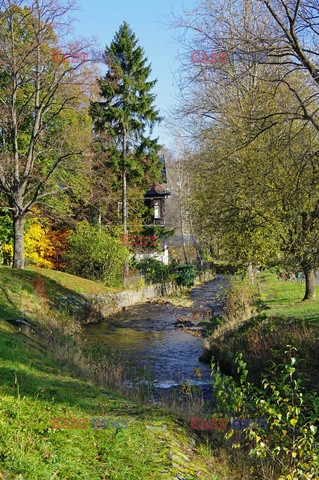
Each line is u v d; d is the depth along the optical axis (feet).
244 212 54.13
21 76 72.18
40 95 78.95
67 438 17.84
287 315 54.03
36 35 67.92
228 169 57.26
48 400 22.52
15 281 61.31
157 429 21.88
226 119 60.59
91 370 35.91
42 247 93.04
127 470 16.66
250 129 46.50
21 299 56.03
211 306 92.48
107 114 102.47
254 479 20.34
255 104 47.37
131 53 106.63
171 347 58.03
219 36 40.45
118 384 33.81
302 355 36.99
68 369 33.14
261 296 77.61
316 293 74.08
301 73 42.11
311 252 47.09
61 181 85.30
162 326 72.43
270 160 44.70
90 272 93.91
